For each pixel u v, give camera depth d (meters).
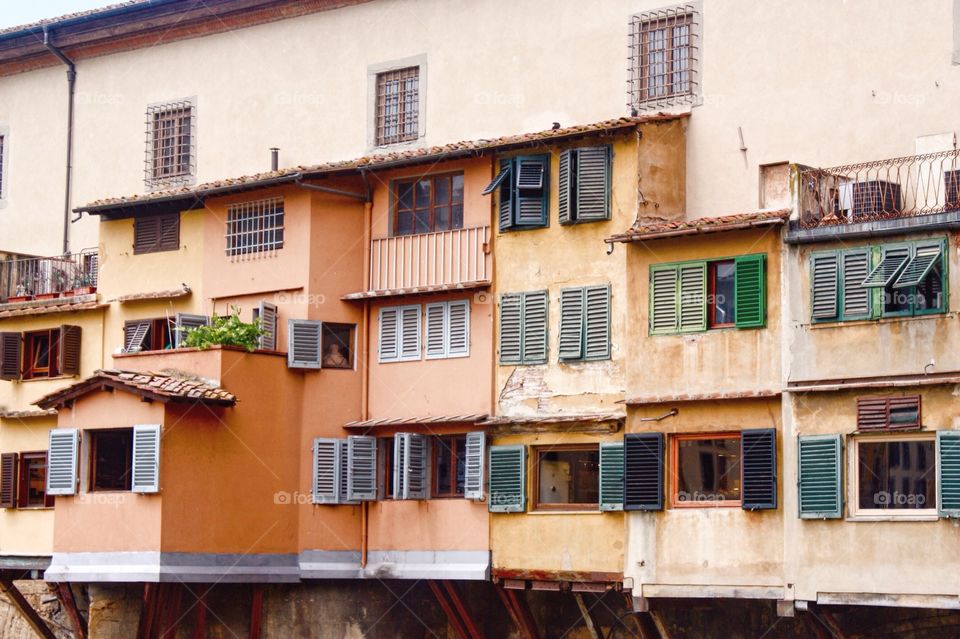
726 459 30.16
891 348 28.50
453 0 37.34
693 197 33.25
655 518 30.70
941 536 27.70
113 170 42.09
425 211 34.81
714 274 30.58
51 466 34.81
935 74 31.12
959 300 28.00
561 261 32.84
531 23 36.16
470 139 36.72
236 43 40.53
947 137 30.88
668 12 34.12
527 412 32.81
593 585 31.50
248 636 35.12
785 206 32.28
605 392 31.91
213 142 40.59
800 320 29.45
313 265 35.03
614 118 34.72
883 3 31.77
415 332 34.47
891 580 28.08
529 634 33.19
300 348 34.66
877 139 31.58
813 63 32.38
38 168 43.38
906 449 28.27
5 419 39.62
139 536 33.38
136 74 42.03
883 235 28.83
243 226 36.22
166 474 33.28
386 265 34.88
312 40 39.41
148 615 34.03
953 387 27.81
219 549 33.66
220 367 33.91
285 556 34.31
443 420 33.47
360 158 35.47
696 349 30.52
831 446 28.80
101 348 38.66
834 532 28.72
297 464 34.59
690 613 31.91
